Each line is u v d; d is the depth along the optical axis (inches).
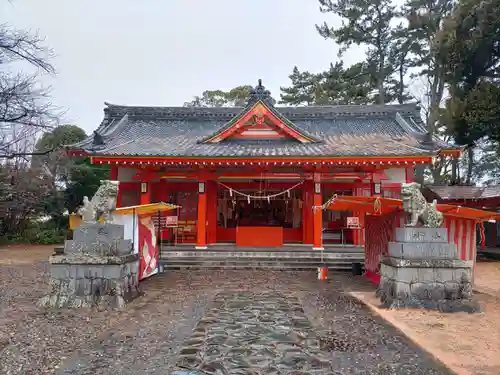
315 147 721.0
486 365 224.2
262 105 749.3
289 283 498.6
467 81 963.3
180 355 239.1
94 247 375.9
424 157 648.4
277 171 713.6
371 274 531.5
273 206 840.3
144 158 659.4
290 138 765.3
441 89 1237.7
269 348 253.3
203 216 696.4
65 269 366.0
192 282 500.1
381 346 257.9
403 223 443.8
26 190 1079.0
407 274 362.3
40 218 1250.6
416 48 1354.6
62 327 296.4
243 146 739.4
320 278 533.0
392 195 746.8
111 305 356.8
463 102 876.6
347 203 469.7
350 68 1453.0
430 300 356.8
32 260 738.2
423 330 293.7
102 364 223.9
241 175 714.8
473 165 1605.6
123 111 933.2
